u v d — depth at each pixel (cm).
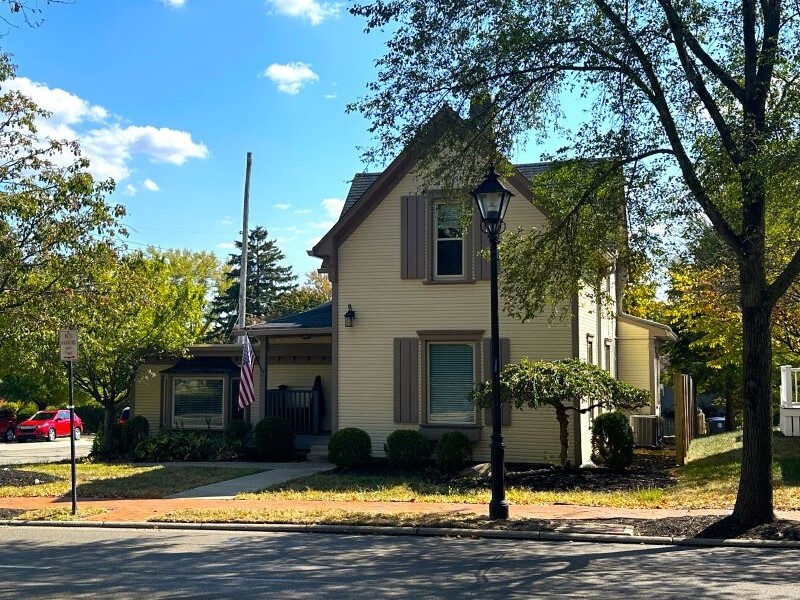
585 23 1199
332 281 1983
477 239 1884
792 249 1544
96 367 2161
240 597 762
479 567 895
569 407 1691
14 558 976
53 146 1580
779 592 765
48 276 1662
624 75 1217
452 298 1898
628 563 911
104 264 1680
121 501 1440
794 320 1877
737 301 1894
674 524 1105
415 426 1902
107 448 2236
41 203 1567
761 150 984
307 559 952
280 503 1370
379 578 842
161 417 2331
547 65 1203
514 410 1852
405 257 1930
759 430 1084
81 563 938
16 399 4194
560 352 1831
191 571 886
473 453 1858
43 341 1697
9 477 1755
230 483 1616
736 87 1117
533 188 1417
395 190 1952
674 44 1151
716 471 1596
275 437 2003
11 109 1548
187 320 2503
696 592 767
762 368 1089
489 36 1198
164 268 2378
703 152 1098
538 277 1355
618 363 2481
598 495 1406
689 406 2181
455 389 1897
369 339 1947
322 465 1902
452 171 1308
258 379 2286
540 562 921
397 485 1556
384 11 1188
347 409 1948
